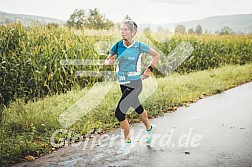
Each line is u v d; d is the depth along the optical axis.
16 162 4.68
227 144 5.33
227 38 16.80
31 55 8.41
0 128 5.56
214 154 4.89
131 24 4.93
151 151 5.04
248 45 17.38
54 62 8.84
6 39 8.65
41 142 5.36
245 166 4.45
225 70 13.38
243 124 6.50
